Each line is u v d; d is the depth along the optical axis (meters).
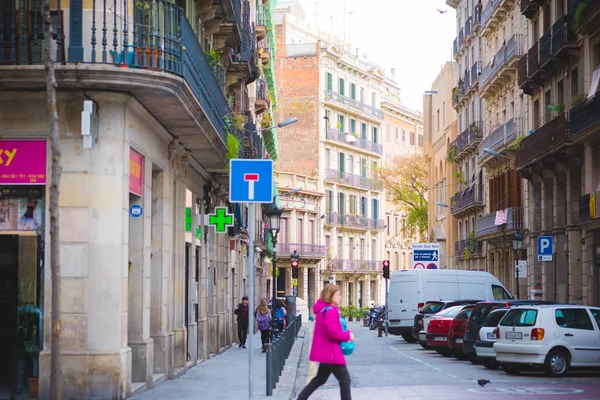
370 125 101.69
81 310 16.03
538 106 43.91
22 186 16.30
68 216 16.12
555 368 22.02
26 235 16.27
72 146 16.16
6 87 15.90
